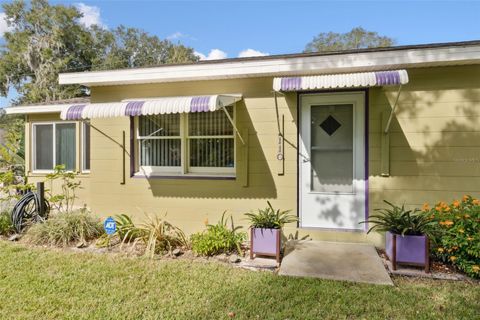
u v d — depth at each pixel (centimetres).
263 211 605
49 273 496
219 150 705
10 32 3403
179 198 711
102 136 754
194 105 555
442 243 490
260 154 667
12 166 1225
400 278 475
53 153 1201
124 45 4603
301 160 657
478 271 454
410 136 595
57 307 390
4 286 449
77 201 1134
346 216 636
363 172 628
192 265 531
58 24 3559
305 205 657
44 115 1202
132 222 696
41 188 755
